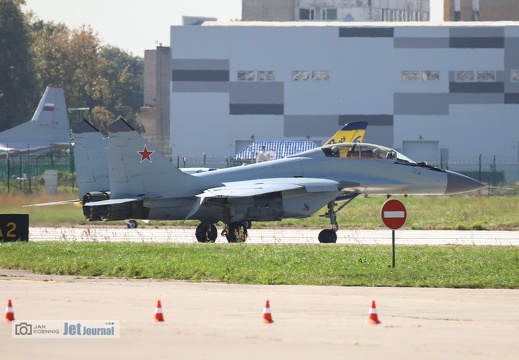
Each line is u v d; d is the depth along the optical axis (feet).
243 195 389.80
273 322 188.85
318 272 278.67
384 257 318.45
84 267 290.56
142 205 409.28
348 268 288.30
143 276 276.21
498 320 194.80
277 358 152.46
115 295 231.09
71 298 224.74
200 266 291.79
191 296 229.86
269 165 429.79
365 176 433.89
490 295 236.22
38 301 218.59
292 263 299.38
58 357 152.97
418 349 161.38
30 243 374.43
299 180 416.26
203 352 156.97
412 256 322.34
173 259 311.88
